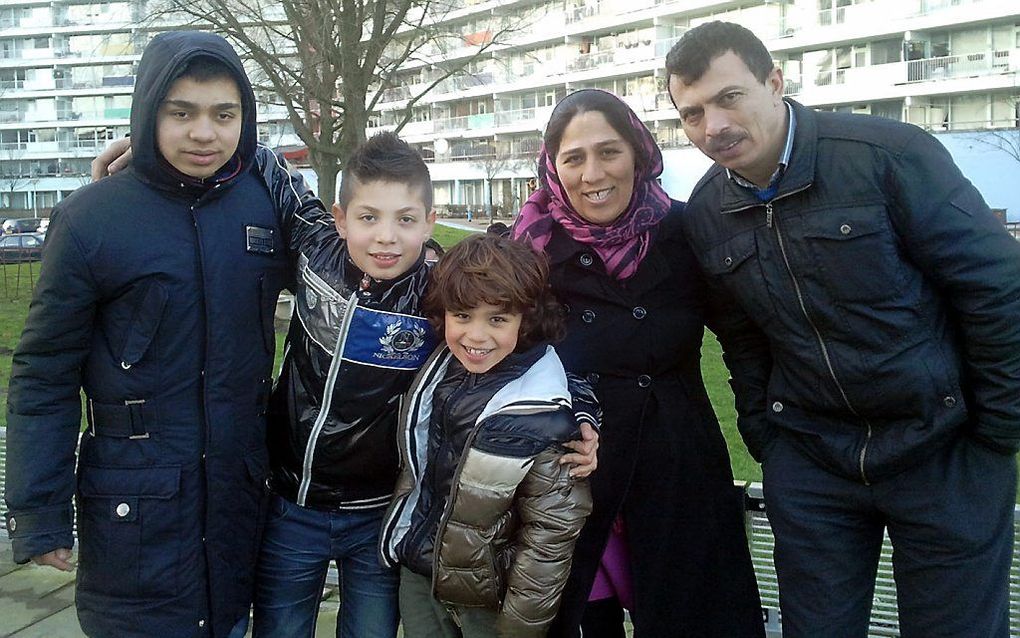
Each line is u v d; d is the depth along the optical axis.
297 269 2.49
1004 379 2.16
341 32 11.13
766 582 3.29
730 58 2.18
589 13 44.03
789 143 2.24
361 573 2.62
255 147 2.44
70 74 60.78
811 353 2.33
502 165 47.09
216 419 2.33
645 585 2.58
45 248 2.24
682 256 2.63
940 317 2.26
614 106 2.48
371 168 2.31
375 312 2.38
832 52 34.03
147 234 2.26
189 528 2.31
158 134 2.23
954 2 29.98
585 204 2.53
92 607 2.32
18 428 2.24
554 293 2.64
